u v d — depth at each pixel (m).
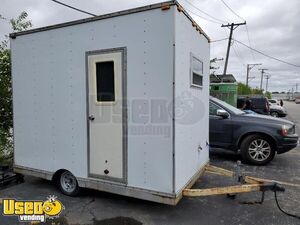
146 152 3.28
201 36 4.17
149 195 3.28
